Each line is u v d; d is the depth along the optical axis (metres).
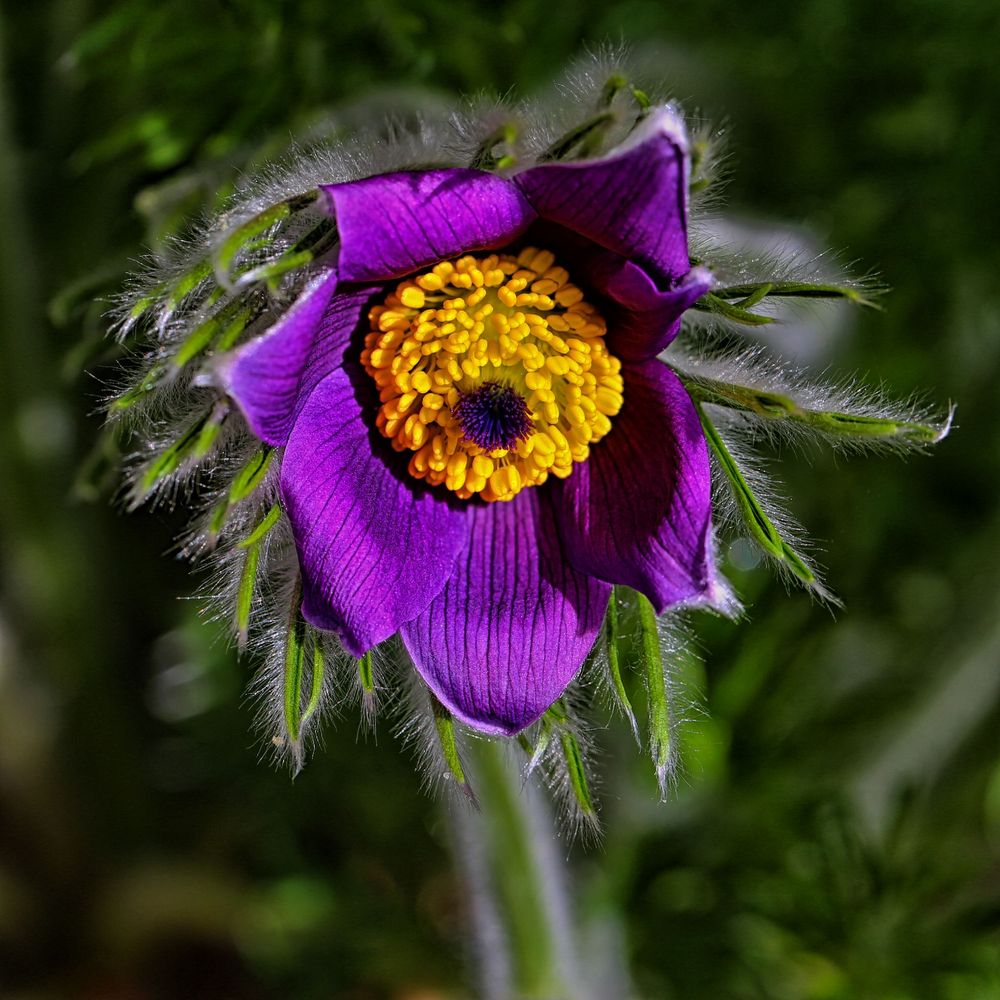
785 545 0.33
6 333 0.41
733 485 0.33
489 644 0.33
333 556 0.33
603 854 0.41
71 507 0.42
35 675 0.43
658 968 0.41
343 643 0.33
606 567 0.33
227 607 0.33
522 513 0.34
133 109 0.40
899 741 0.41
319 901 0.42
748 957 0.41
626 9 0.40
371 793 0.42
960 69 0.40
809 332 0.39
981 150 0.40
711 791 0.40
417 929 0.42
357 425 0.33
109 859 0.45
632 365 0.33
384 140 0.35
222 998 0.45
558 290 0.33
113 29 0.38
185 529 0.33
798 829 0.40
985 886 0.41
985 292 0.41
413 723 0.34
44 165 0.41
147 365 0.32
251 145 0.38
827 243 0.40
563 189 0.32
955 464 0.42
